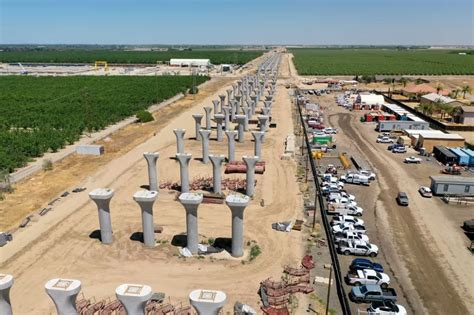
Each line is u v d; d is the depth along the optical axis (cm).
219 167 5291
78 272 3716
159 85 15788
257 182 5850
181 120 10062
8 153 6825
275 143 7900
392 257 3991
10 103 12131
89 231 4438
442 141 7306
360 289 3388
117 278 3628
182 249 4066
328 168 6288
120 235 4362
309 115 10181
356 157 7050
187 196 3844
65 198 5253
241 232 3872
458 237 4388
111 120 9644
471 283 3600
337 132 8894
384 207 5103
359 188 5722
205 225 4588
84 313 3133
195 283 3553
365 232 4416
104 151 7369
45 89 15075
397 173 6338
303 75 19838
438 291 3488
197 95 14012
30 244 4156
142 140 8144
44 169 6356
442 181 5409
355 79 17525
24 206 5000
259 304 3275
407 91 12850
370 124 9700
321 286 3525
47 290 2689
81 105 11575
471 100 12194
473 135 8512
